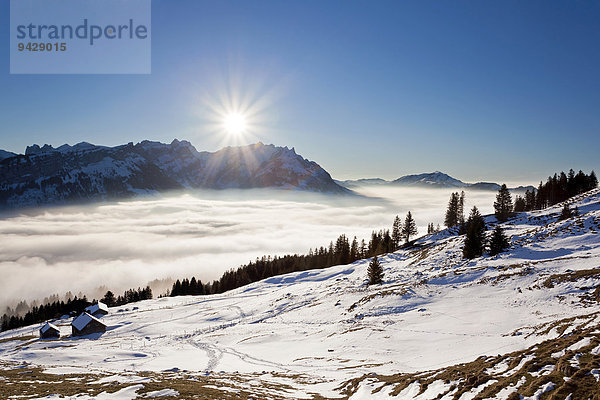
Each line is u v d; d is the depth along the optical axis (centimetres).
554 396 1248
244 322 6356
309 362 3338
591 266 3906
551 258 4891
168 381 2339
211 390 2089
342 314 5025
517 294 3847
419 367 2550
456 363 2375
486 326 3250
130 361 3959
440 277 5297
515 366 1641
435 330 3497
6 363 3803
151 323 7538
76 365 3744
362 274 8206
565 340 1794
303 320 5319
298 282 10081
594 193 8362
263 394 2092
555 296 3438
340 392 2178
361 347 3478
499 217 9875
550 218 7700
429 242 10069
